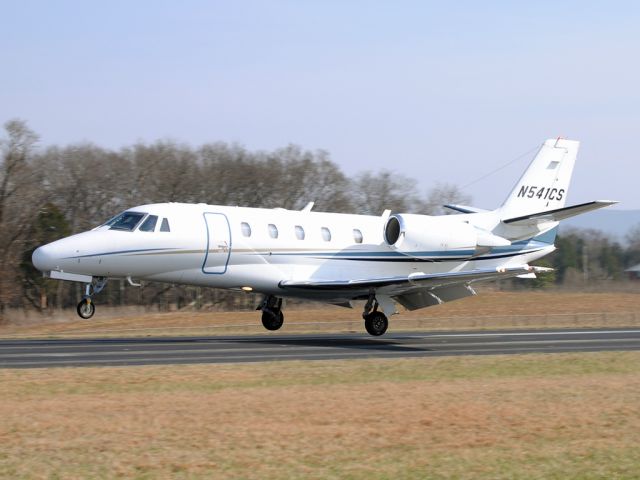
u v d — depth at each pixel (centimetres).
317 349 4822
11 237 10812
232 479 2036
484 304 10419
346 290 5450
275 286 5409
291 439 2397
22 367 3784
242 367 3812
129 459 2178
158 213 5081
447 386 3366
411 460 2230
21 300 11606
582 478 2122
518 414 2814
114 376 3434
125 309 11694
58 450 2245
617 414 2858
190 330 7150
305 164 14100
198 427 2508
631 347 5316
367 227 5838
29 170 11244
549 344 5478
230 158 13825
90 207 12988
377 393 3138
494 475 2122
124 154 13450
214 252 5166
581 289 14062
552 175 6531
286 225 5484
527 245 6406
